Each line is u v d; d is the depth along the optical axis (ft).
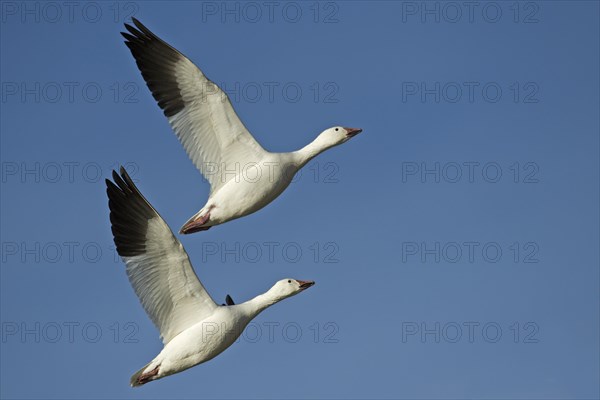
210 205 56.39
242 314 54.95
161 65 55.62
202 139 56.34
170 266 51.83
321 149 60.39
